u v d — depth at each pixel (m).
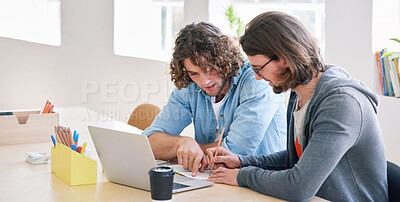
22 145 2.08
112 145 1.34
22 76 4.30
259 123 1.68
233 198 1.22
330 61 3.21
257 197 1.24
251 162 1.56
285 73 1.30
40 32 4.42
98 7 4.47
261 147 1.81
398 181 1.33
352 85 1.25
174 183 1.36
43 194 1.26
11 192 1.28
